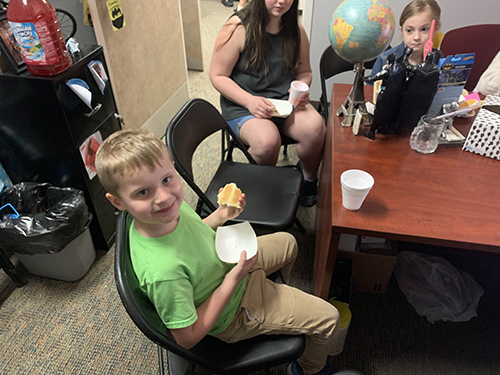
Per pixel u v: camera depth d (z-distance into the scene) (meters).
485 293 1.66
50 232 1.43
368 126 1.44
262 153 1.77
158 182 0.82
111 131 1.76
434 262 1.70
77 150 1.51
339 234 1.04
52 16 1.29
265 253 1.23
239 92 1.83
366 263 1.52
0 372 1.38
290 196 1.54
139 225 0.90
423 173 1.21
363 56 1.32
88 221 1.60
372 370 1.40
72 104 1.44
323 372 1.31
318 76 2.90
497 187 1.15
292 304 1.07
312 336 1.10
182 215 0.97
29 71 1.36
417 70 1.25
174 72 2.81
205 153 2.57
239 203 1.08
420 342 1.49
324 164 1.73
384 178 1.18
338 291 1.42
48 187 1.61
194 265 0.91
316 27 2.66
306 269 1.77
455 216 1.04
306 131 1.84
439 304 1.59
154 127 2.66
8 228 1.41
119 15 1.93
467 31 2.05
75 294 1.66
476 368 1.41
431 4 1.65
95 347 1.46
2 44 1.29
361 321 1.55
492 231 0.99
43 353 1.44
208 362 0.89
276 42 1.82
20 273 1.75
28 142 1.51
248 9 1.73
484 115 1.28
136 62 2.27
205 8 5.23
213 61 1.87
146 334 0.75
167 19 2.55
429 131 1.30
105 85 1.64
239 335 1.02
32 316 1.57
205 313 0.90
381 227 1.00
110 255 1.84
